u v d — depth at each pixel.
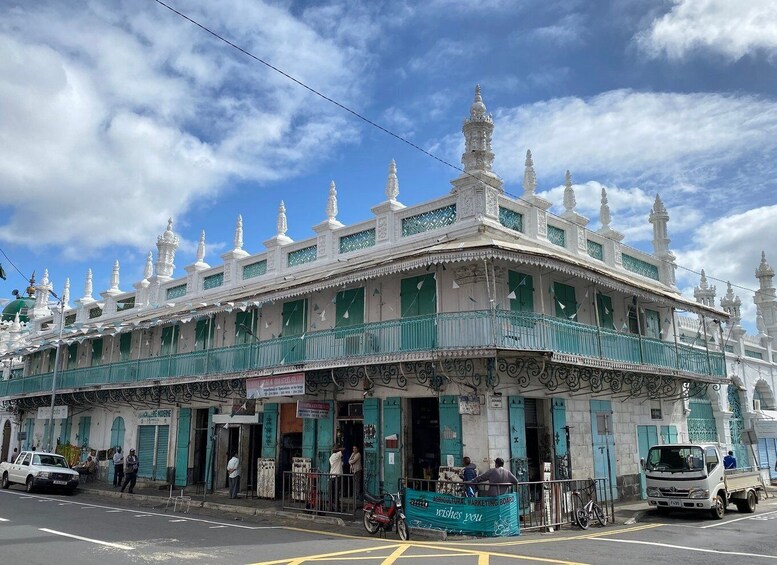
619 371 17.78
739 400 28.78
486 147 17.11
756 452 28.52
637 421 20.53
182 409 23.94
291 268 20.98
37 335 36.44
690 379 20.91
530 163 18.92
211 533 12.28
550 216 18.80
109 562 8.81
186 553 9.66
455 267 15.85
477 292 15.38
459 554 9.80
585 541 11.67
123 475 25.91
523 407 15.75
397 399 16.42
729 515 16.97
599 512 14.52
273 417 19.86
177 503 19.02
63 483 23.16
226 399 22.05
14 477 24.25
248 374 19.08
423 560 9.14
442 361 15.04
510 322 14.58
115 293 30.45
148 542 10.83
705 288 33.22
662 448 16.92
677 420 22.92
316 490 15.38
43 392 29.55
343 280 16.22
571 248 19.30
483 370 14.91
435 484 15.31
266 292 18.61
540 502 13.96
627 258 22.36
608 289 19.84
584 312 18.92
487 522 12.16
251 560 9.06
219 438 22.31
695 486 15.95
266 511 16.38
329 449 17.69
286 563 8.80
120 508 17.58
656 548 10.87
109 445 27.56
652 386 20.64
